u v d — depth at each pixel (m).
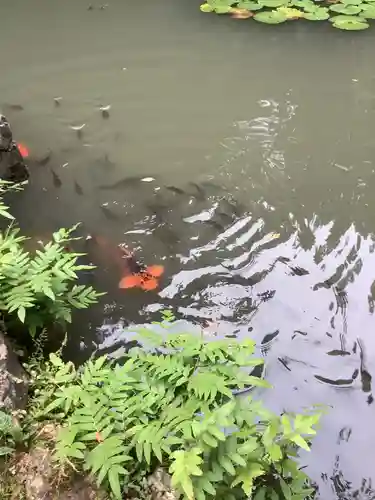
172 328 2.49
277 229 2.97
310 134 3.62
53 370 2.19
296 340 2.45
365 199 3.14
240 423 1.85
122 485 1.78
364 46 4.46
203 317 2.54
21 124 3.71
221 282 2.70
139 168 3.37
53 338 2.41
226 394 1.92
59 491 1.77
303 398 2.23
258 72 4.18
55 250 2.40
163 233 2.95
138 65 4.27
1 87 4.04
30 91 4.01
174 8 5.00
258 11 4.94
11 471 1.81
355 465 2.04
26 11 4.92
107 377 2.02
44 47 4.46
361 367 2.34
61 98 3.94
